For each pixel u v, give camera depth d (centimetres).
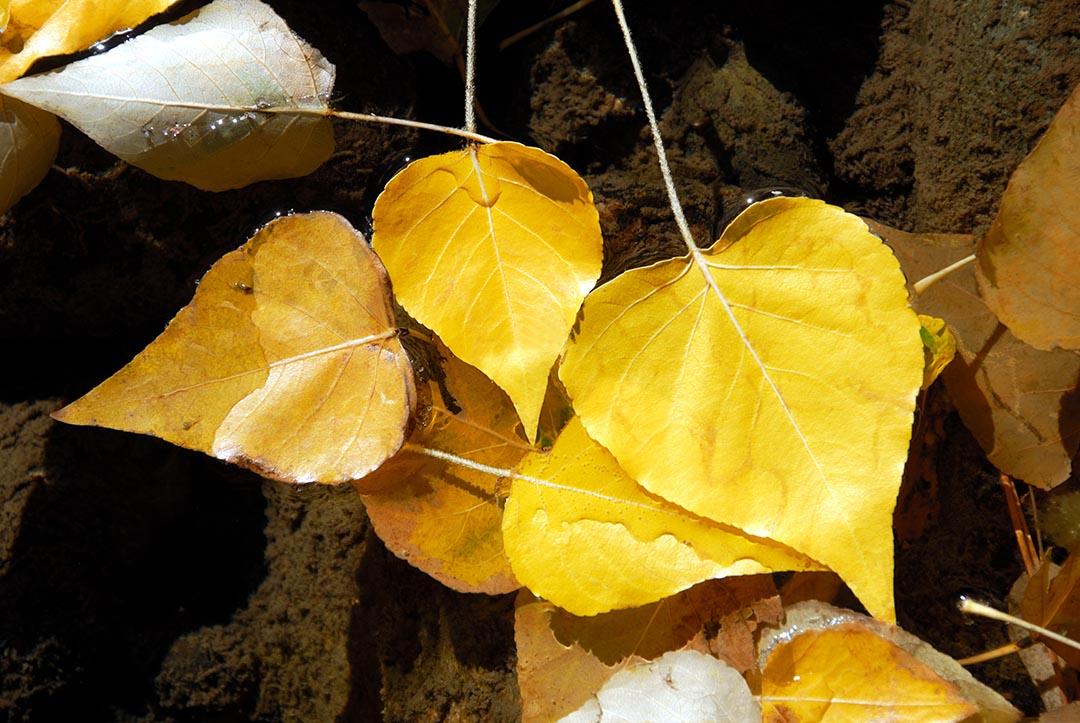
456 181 37
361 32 41
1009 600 39
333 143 39
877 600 35
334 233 38
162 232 41
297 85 39
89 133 38
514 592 41
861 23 42
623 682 38
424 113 42
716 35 42
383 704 42
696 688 37
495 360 37
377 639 42
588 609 37
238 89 39
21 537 41
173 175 39
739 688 37
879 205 42
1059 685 39
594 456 38
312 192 41
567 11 42
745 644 38
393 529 39
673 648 38
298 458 38
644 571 37
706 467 36
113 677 43
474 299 37
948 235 40
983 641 40
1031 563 39
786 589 39
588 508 37
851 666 37
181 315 37
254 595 43
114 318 43
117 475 42
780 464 36
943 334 39
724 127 41
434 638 42
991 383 39
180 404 37
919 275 40
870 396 36
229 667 42
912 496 40
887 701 37
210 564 44
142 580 43
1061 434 39
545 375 37
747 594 38
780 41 42
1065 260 37
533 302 37
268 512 43
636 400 37
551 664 38
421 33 41
